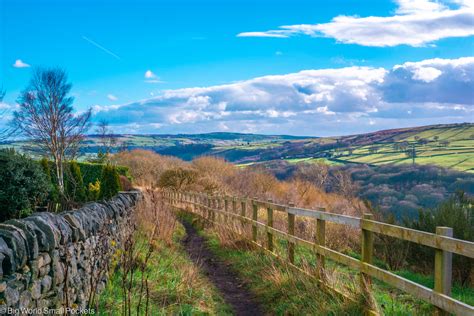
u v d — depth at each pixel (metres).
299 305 6.47
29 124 26.83
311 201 22.44
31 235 4.14
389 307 5.95
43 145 26.97
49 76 28.06
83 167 26.72
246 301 7.44
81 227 5.82
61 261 5.02
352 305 5.75
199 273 8.89
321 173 25.67
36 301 4.22
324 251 6.84
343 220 6.29
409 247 9.80
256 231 10.80
